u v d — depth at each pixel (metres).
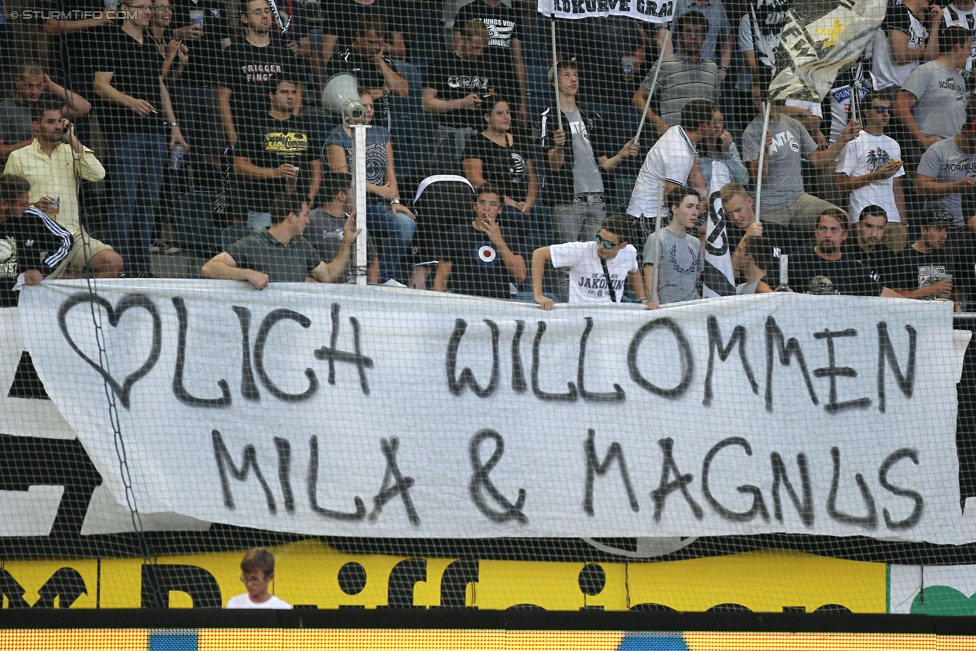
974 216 34.53
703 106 31.89
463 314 27.86
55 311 25.61
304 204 27.91
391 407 27.25
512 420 27.89
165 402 26.00
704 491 28.70
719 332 29.25
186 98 29.72
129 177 28.86
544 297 28.73
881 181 33.47
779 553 30.03
